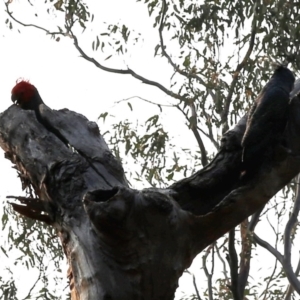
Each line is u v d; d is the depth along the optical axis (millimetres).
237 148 9984
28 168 9883
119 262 8391
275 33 18078
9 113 10562
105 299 8266
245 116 10383
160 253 8383
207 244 9086
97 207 8109
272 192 9391
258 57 18438
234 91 19016
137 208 8242
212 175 9828
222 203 8945
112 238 8297
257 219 18578
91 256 8516
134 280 8328
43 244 18969
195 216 8750
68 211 9102
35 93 11906
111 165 9516
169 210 8359
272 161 9461
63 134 9922
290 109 9680
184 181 9805
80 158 9570
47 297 18812
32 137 10070
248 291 20109
